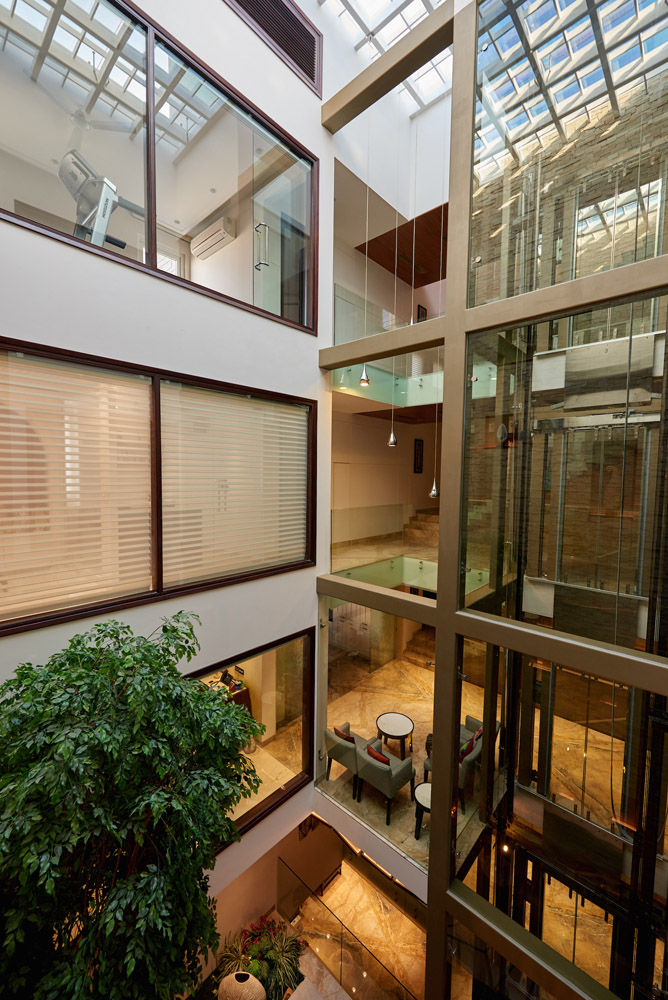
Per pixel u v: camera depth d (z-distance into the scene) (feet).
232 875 15.61
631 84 11.03
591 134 11.64
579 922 12.23
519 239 12.80
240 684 16.01
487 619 13.30
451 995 14.20
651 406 10.75
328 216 18.26
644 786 11.35
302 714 18.71
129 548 12.32
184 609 13.62
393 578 23.06
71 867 7.17
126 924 6.75
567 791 12.72
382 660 29.25
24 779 6.20
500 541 13.34
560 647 11.76
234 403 15.07
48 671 7.73
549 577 12.44
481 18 13.14
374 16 19.49
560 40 12.00
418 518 25.55
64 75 11.12
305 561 18.16
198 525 14.11
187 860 7.57
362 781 18.37
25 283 9.89
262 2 15.31
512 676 13.56
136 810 6.89
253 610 15.94
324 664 19.36
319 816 18.81
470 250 13.60
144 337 12.16
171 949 7.14
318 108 17.57
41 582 10.65
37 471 10.46
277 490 16.88
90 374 11.30
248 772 9.73
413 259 29.50
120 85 11.90
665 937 11.00
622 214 11.21
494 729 13.89
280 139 16.20
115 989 6.50
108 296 11.34
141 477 12.50
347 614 25.73
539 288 12.50
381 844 16.33
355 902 20.94
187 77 13.26
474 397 13.70
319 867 23.13
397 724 21.21
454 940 14.24
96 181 11.46
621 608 11.25
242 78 14.58
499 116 13.01
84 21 11.32
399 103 24.41
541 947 12.42
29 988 6.73
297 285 17.31
